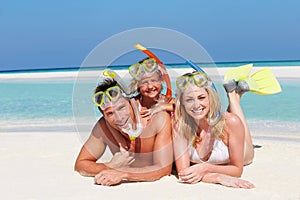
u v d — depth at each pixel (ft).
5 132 16.11
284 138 14.03
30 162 11.12
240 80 11.54
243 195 8.18
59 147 12.98
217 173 9.19
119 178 9.07
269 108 20.71
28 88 37.45
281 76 39.55
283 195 8.16
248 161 10.68
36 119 19.40
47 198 8.23
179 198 8.07
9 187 8.98
